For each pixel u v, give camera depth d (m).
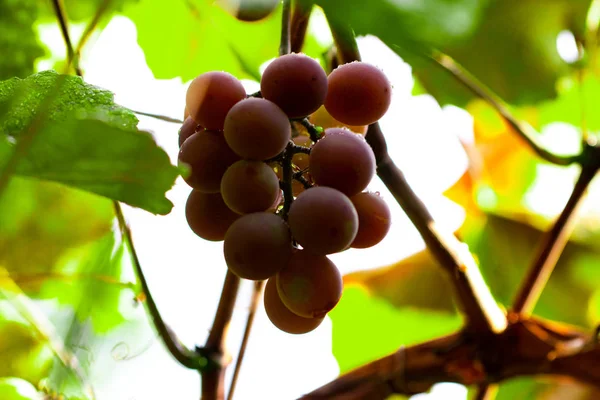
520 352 0.52
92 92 0.38
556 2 0.50
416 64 0.54
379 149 0.47
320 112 0.41
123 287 0.49
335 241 0.37
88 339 0.50
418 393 0.53
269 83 0.38
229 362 0.52
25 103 0.38
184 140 0.41
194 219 0.41
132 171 0.36
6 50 0.52
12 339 0.51
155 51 0.54
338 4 0.34
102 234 0.50
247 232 0.38
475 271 0.51
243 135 0.37
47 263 0.50
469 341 0.53
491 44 0.50
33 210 0.48
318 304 0.38
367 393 0.53
